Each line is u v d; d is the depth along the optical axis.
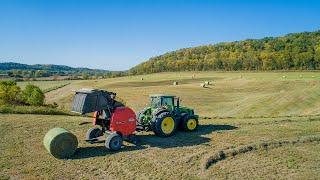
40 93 40.28
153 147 14.91
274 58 138.12
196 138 16.66
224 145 15.29
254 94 56.69
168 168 12.20
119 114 14.63
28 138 16.09
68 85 96.81
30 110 24.02
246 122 21.45
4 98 37.22
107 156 13.52
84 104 14.04
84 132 17.70
